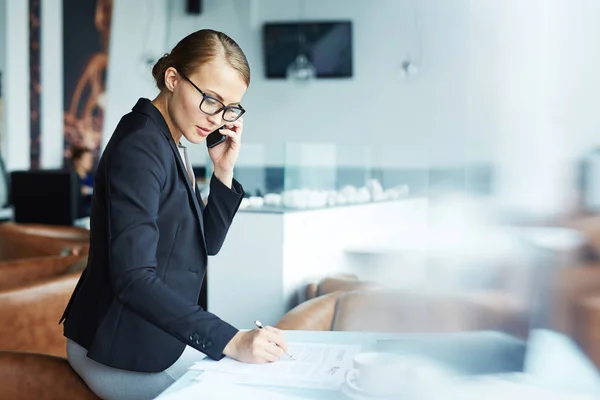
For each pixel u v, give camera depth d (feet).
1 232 10.52
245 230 9.37
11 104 23.13
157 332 3.88
